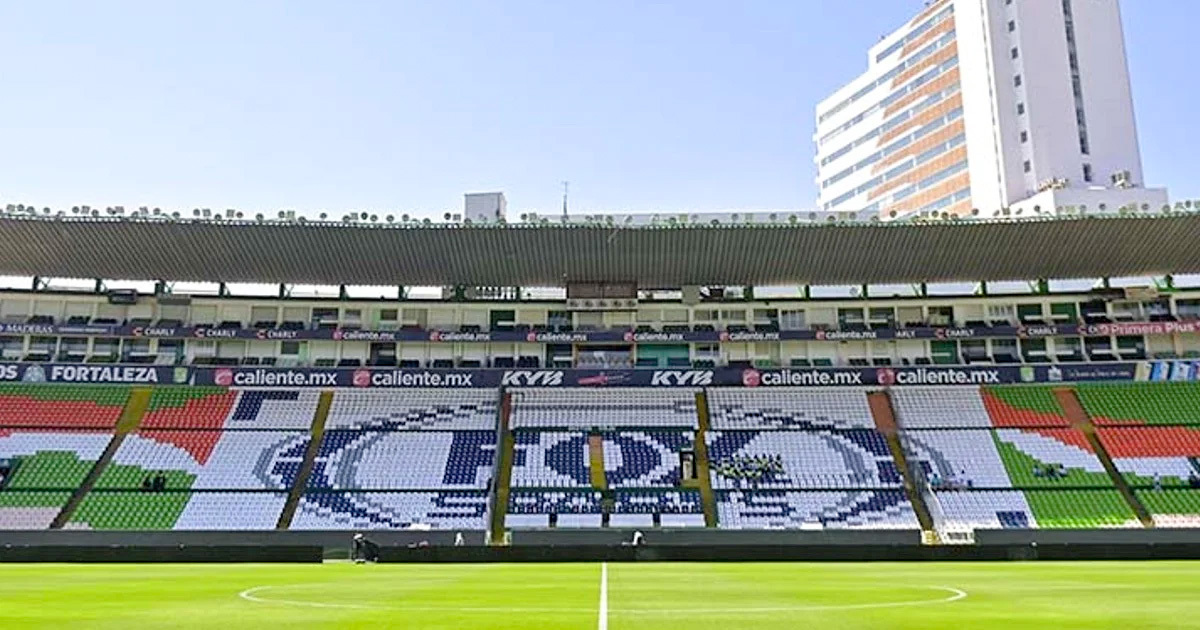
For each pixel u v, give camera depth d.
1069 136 106.50
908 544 40.12
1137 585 23.09
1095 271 59.00
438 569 32.97
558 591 20.73
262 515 48.44
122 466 51.34
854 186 140.25
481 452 54.06
